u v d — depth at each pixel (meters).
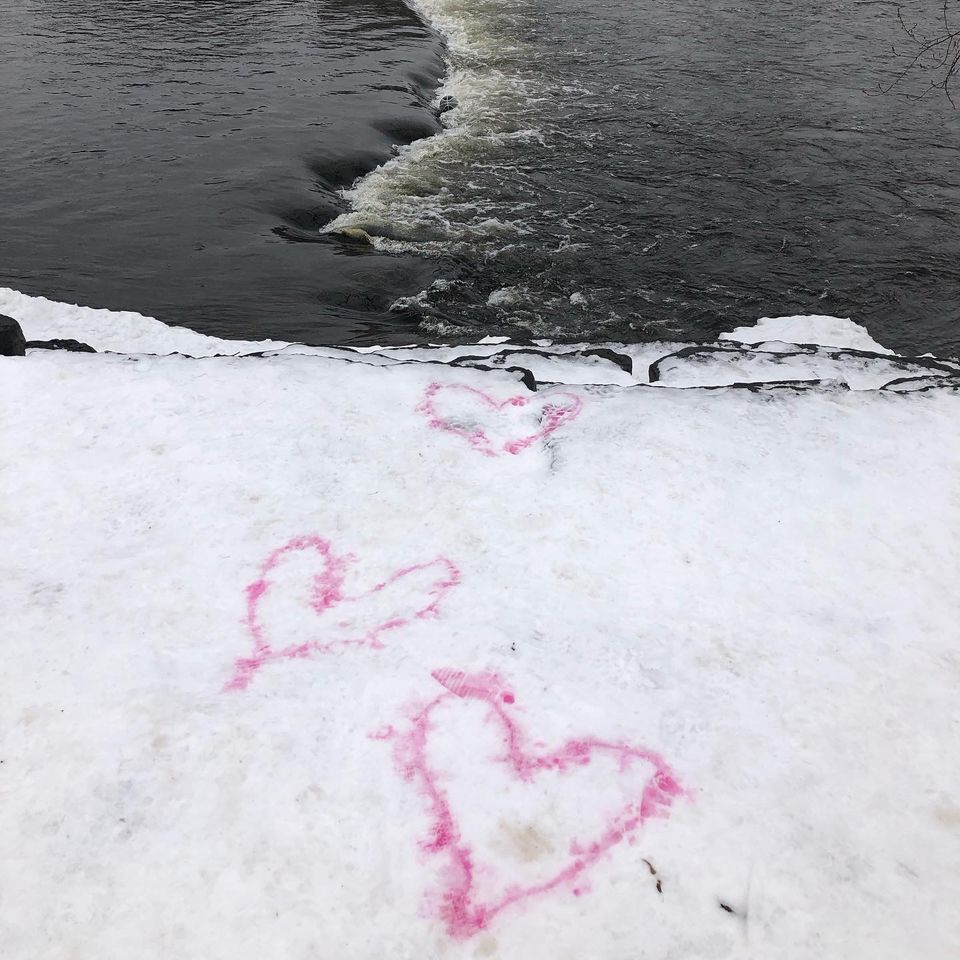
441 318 9.22
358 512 4.05
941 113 15.38
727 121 15.24
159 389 4.82
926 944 2.54
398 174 13.22
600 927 2.57
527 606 3.58
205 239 10.47
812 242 11.24
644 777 2.95
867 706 3.20
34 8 21.69
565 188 12.81
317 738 3.06
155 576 3.71
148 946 2.53
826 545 3.87
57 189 11.77
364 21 21.48
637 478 4.21
